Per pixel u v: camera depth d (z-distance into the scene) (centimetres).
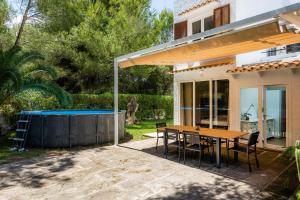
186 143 860
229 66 1184
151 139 1291
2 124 1312
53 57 1848
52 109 1692
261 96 1045
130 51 1989
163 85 2980
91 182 662
